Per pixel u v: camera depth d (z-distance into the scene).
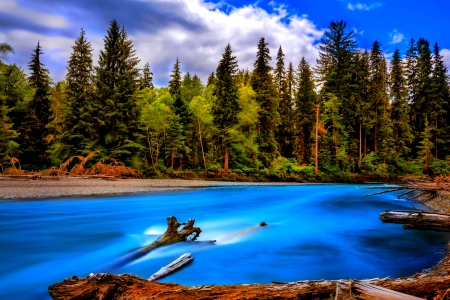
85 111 32.50
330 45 51.75
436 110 52.50
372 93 49.06
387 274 5.64
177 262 5.57
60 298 3.15
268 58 43.47
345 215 12.13
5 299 4.42
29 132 36.97
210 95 49.22
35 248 6.88
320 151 45.06
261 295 2.99
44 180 21.61
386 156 45.31
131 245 7.12
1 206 12.16
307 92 50.50
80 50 36.41
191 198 17.31
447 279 3.45
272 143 43.06
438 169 43.72
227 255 6.61
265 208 13.98
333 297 3.00
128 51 35.34
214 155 41.41
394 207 14.16
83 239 7.69
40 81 39.22
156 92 51.84
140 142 34.94
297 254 6.85
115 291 3.17
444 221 8.98
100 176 26.09
